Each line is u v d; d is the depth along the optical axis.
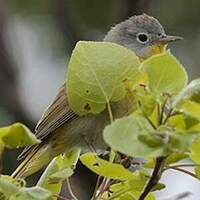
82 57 7.55
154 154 6.34
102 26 16.27
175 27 16.09
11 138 6.74
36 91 17.09
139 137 6.38
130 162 7.93
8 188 6.73
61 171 7.79
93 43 7.55
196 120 6.54
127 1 15.96
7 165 14.69
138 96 6.96
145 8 16.00
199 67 16.06
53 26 16.59
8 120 16.03
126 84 7.57
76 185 15.17
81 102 7.62
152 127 6.50
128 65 7.55
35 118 16.38
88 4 16.25
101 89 7.59
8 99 16.20
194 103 6.79
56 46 16.73
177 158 6.97
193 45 16.09
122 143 6.39
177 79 6.87
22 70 17.03
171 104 6.66
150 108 6.69
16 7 16.70
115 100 7.63
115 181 7.84
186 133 6.43
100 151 11.60
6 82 16.38
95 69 7.56
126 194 7.70
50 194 6.77
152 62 6.87
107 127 6.45
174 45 16.12
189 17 16.03
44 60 17.03
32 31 16.81
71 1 16.31
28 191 6.75
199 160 6.96
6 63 16.53
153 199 8.02
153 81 6.86
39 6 16.58
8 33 16.80
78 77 7.58
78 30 16.38
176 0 16.03
